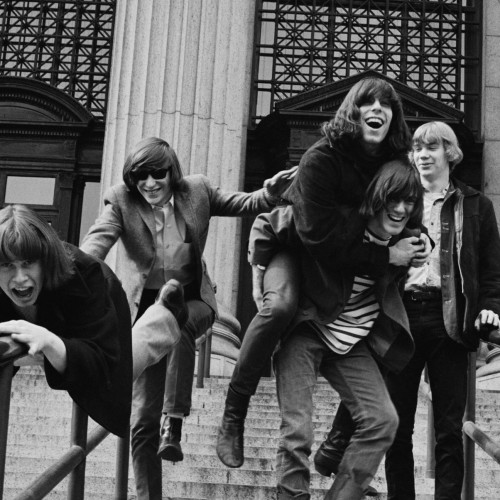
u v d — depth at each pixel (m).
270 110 15.88
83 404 4.14
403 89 15.15
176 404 5.66
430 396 6.36
